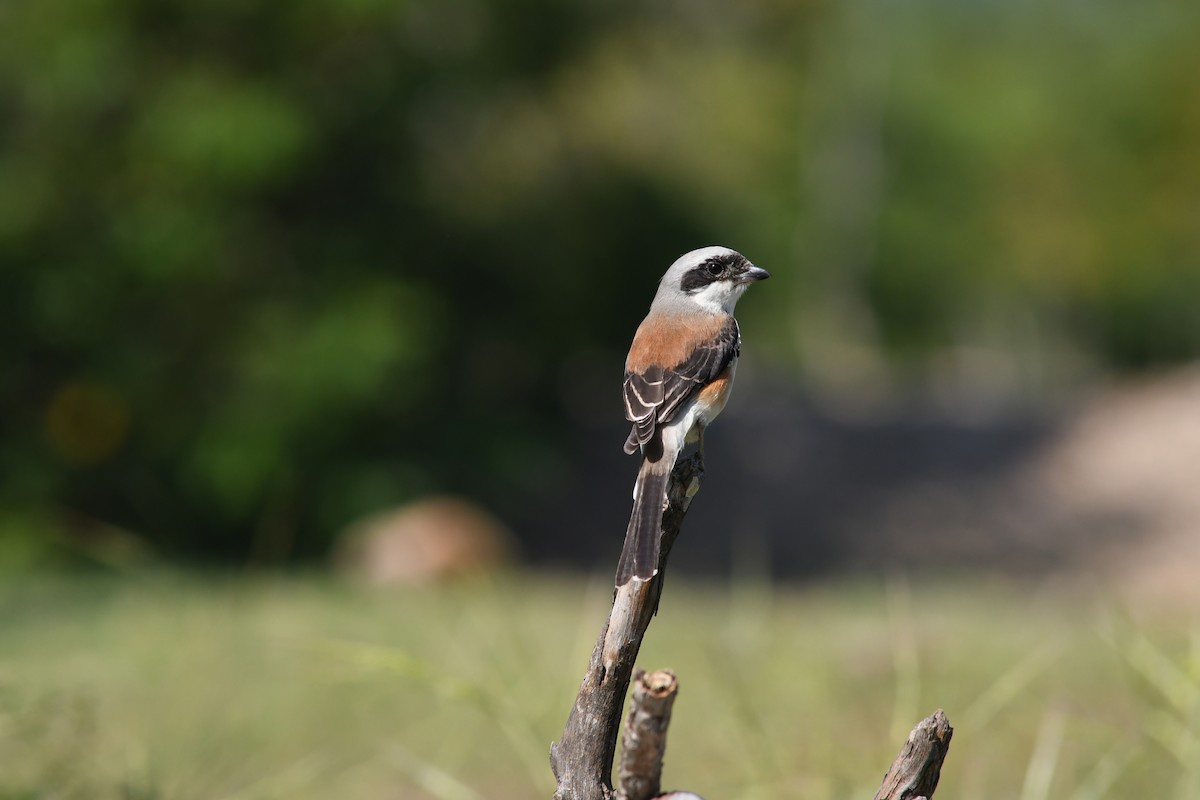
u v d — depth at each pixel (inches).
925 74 1987.0
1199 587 625.3
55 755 240.2
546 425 870.4
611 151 917.8
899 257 1871.3
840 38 1800.0
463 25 730.8
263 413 637.3
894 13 1966.0
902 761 148.3
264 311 654.5
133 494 645.3
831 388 1441.9
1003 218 1887.3
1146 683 277.4
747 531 836.6
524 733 253.1
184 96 626.2
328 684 320.8
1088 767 265.3
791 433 1101.1
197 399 649.0
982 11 2070.6
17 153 644.1
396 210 705.6
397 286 674.8
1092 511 831.7
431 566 530.3
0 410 642.2
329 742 289.3
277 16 639.8
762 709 285.3
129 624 384.8
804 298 1796.3
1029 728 281.1
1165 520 797.2
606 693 156.3
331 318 651.5
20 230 626.2
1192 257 1690.5
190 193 633.6
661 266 921.5
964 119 1926.7
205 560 636.1
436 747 287.3
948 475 956.0
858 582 666.2
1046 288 1851.6
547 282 812.6
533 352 831.1
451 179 765.3
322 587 497.0
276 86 644.1
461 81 714.2
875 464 995.9
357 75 676.7
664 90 1127.0
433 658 322.0
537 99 823.7
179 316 650.8
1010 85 1969.7
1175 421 1004.6
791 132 1772.9
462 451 733.9
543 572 682.8
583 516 834.2
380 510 655.1
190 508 651.5
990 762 266.2
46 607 435.5
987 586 641.0
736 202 1088.2
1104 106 1815.9
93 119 638.5
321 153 660.1
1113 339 1760.6
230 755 276.2
